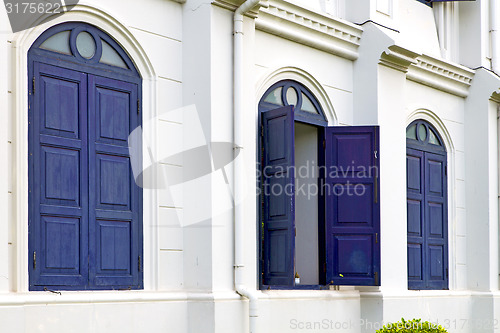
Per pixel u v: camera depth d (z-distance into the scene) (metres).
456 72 11.51
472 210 11.83
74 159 6.83
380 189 9.44
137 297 7.01
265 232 8.55
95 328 6.64
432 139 11.44
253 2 7.75
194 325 7.41
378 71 9.67
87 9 6.96
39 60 6.59
